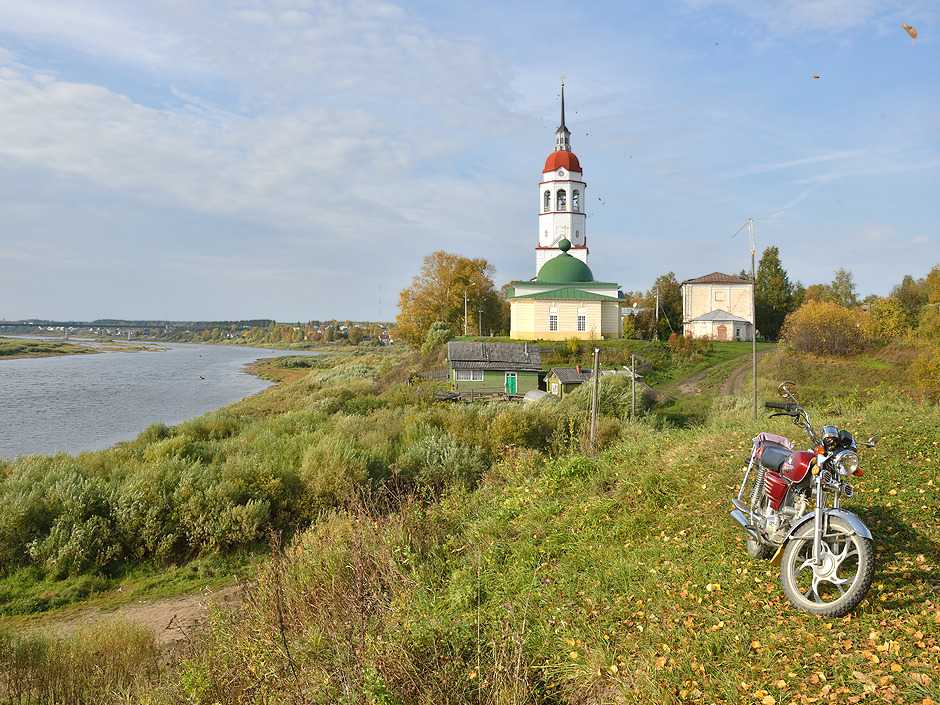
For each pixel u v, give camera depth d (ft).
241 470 57.67
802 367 150.00
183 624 35.22
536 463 40.75
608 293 221.46
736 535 22.12
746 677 14.60
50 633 35.45
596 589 20.43
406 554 24.90
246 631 22.17
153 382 248.73
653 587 19.81
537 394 145.89
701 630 16.88
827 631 15.67
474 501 34.86
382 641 17.72
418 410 93.97
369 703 15.25
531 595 20.81
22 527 49.67
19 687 24.20
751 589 18.48
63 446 112.88
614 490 29.78
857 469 16.46
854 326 158.61
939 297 166.40
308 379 234.38
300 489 57.47
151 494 52.75
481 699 16.11
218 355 481.05
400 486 57.88
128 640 29.25
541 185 245.65
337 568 24.94
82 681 24.77
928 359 120.47
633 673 15.67
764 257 272.51
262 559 48.91
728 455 29.86
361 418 87.30
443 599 21.56
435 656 17.42
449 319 271.49
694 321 242.99
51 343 606.96
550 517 28.73
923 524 20.54
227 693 19.04
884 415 34.99
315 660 18.34
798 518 17.22
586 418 74.23
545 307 213.66
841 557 16.26
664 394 142.82
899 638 14.87
